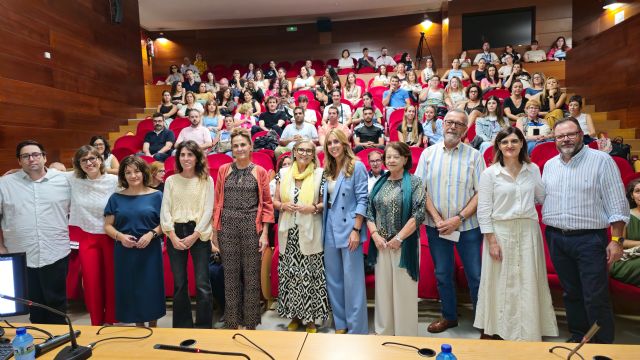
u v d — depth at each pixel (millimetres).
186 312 2289
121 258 2195
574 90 6602
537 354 1155
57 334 1366
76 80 5469
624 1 6730
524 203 1979
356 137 4570
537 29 9438
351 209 2260
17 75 4426
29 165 2170
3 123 4215
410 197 2117
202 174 2305
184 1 8898
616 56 5371
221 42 11484
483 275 2105
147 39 10953
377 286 2229
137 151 5055
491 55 8227
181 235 2240
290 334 1327
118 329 1398
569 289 2008
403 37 10773
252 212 2297
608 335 1861
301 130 4828
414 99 5895
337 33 11102
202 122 5688
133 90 7020
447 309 2367
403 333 2146
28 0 4629
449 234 2180
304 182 2379
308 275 2350
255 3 9211
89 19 5820
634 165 3965
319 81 7719
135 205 2238
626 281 2262
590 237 1872
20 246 2174
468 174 2221
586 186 1875
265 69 10695
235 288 2279
